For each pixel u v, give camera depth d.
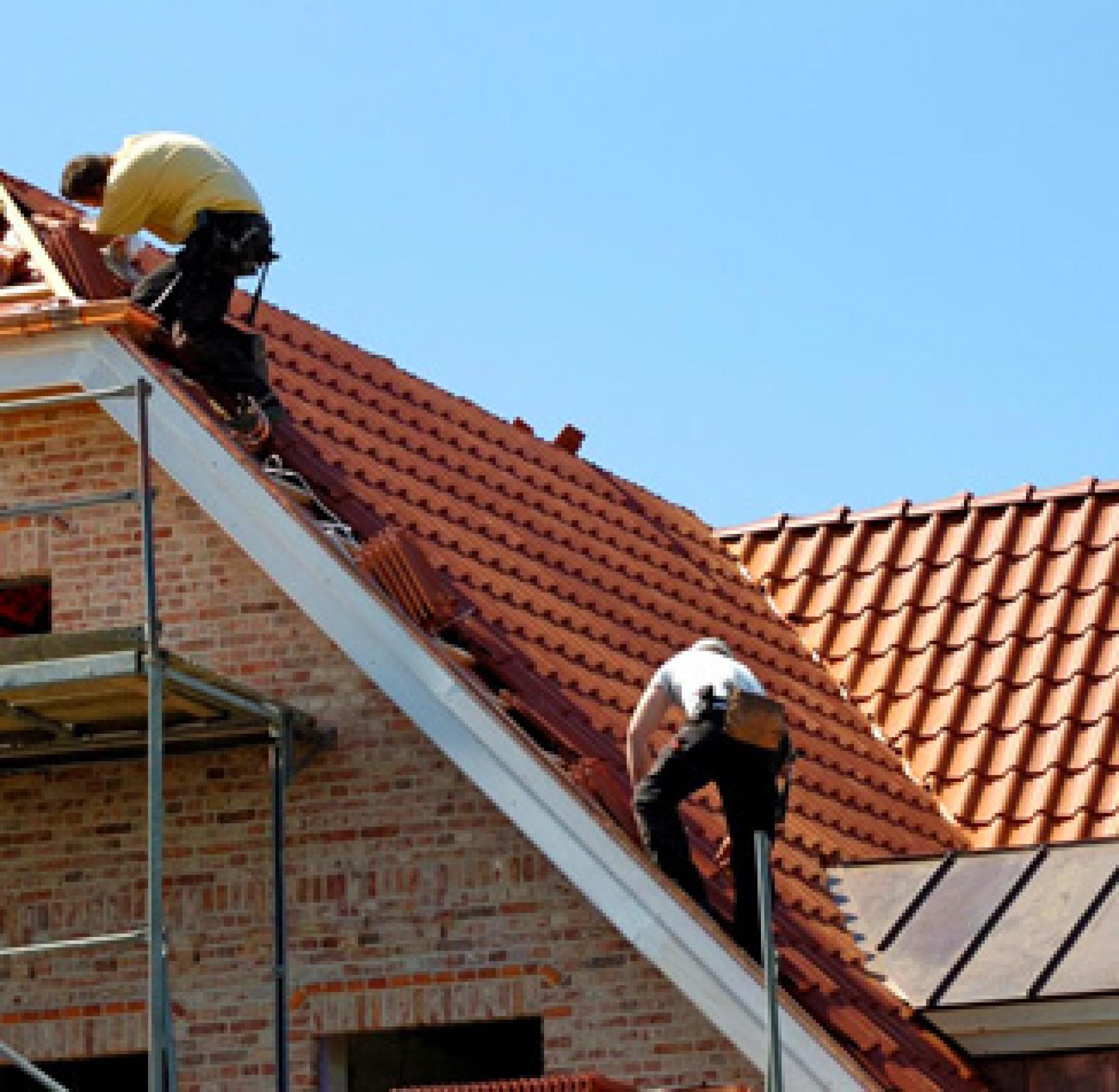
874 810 29.95
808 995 23.78
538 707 25.19
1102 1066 24.80
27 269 27.44
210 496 25.62
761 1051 23.23
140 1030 25.17
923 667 33.47
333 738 25.17
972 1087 24.83
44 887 25.59
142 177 26.69
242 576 25.69
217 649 25.58
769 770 23.62
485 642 25.59
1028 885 26.08
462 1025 27.44
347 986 24.73
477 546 28.22
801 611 34.97
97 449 26.33
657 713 23.94
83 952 25.42
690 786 23.64
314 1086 24.67
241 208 26.61
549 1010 24.19
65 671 23.39
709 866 24.78
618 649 28.56
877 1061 23.55
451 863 24.72
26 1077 26.47
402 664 24.83
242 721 24.88
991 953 25.30
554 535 31.06
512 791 24.23
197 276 26.53
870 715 33.19
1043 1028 24.80
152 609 23.41
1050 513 35.03
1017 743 31.89
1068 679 32.53
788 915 25.08
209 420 25.69
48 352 26.27
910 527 35.81
